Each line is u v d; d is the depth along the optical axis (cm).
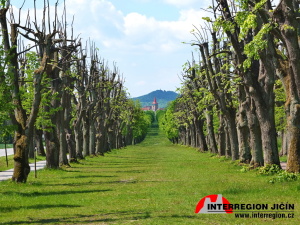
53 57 4034
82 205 1955
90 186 2775
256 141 3503
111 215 1638
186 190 2370
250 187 2356
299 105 2666
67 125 5281
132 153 8862
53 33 3139
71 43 4331
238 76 3478
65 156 4600
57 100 4159
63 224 1469
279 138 8112
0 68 2483
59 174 3694
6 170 4319
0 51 2500
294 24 2284
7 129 2591
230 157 5462
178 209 1736
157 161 5691
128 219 1523
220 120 6044
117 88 9144
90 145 7300
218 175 3259
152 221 1459
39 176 3491
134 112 14025
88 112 6875
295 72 2323
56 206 1933
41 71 3019
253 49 2184
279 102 4906
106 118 8925
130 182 2977
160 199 2052
